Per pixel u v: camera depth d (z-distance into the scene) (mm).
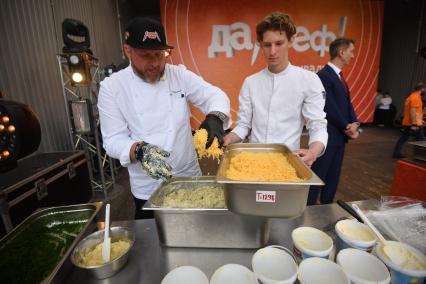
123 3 6191
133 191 1434
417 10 6953
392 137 6012
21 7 2744
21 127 822
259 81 1621
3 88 2475
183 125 1391
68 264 783
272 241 903
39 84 2961
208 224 837
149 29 1003
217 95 1370
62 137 3361
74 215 1078
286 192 706
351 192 3121
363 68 6090
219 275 630
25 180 1705
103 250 807
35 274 841
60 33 3414
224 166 935
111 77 1274
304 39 5656
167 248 887
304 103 1531
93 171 3822
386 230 880
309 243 750
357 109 6359
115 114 1271
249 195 725
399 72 7680
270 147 1258
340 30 5746
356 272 635
